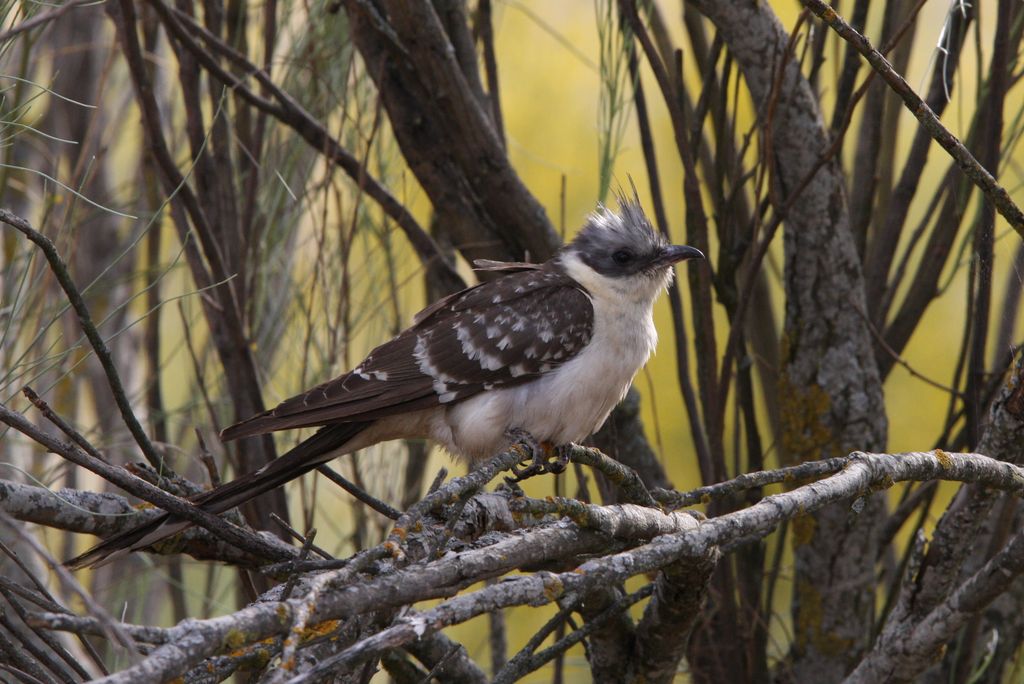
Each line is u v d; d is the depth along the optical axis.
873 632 9.12
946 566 7.28
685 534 5.29
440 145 9.36
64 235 9.21
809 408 8.98
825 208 8.73
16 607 5.62
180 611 9.94
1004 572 6.68
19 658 5.73
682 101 9.04
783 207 8.00
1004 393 7.10
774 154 8.72
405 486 10.35
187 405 10.25
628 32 8.92
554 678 8.55
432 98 8.80
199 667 5.07
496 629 9.25
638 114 9.09
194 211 8.54
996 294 10.03
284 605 4.32
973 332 8.56
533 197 9.21
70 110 11.75
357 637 5.50
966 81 11.52
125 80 12.30
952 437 11.18
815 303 8.89
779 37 8.54
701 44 9.66
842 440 8.91
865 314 8.93
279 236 10.12
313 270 9.98
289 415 7.76
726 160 9.27
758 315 9.77
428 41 8.45
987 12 11.40
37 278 8.10
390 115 9.38
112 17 8.62
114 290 11.81
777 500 5.62
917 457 6.21
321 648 5.45
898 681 7.47
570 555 5.88
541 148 13.23
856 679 7.68
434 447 10.41
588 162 13.17
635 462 9.41
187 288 11.07
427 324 8.57
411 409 8.21
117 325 11.88
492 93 9.45
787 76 8.55
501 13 12.66
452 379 8.28
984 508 7.10
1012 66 8.43
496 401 8.34
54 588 9.30
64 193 10.48
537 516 6.76
